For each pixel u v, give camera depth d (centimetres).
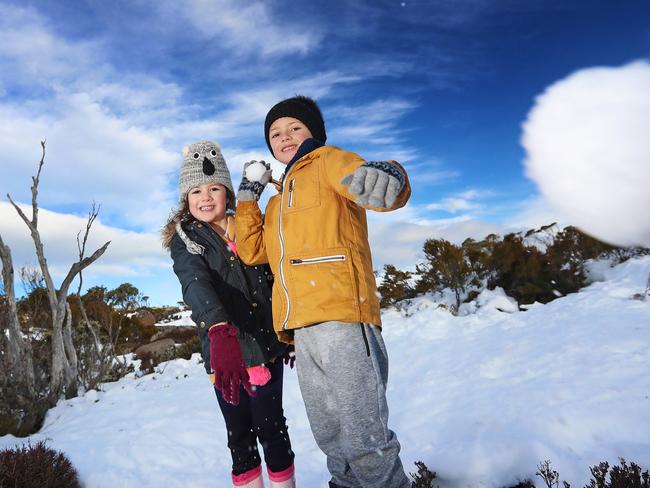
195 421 543
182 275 220
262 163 222
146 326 1691
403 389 529
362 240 196
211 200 237
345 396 177
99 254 848
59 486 376
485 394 437
